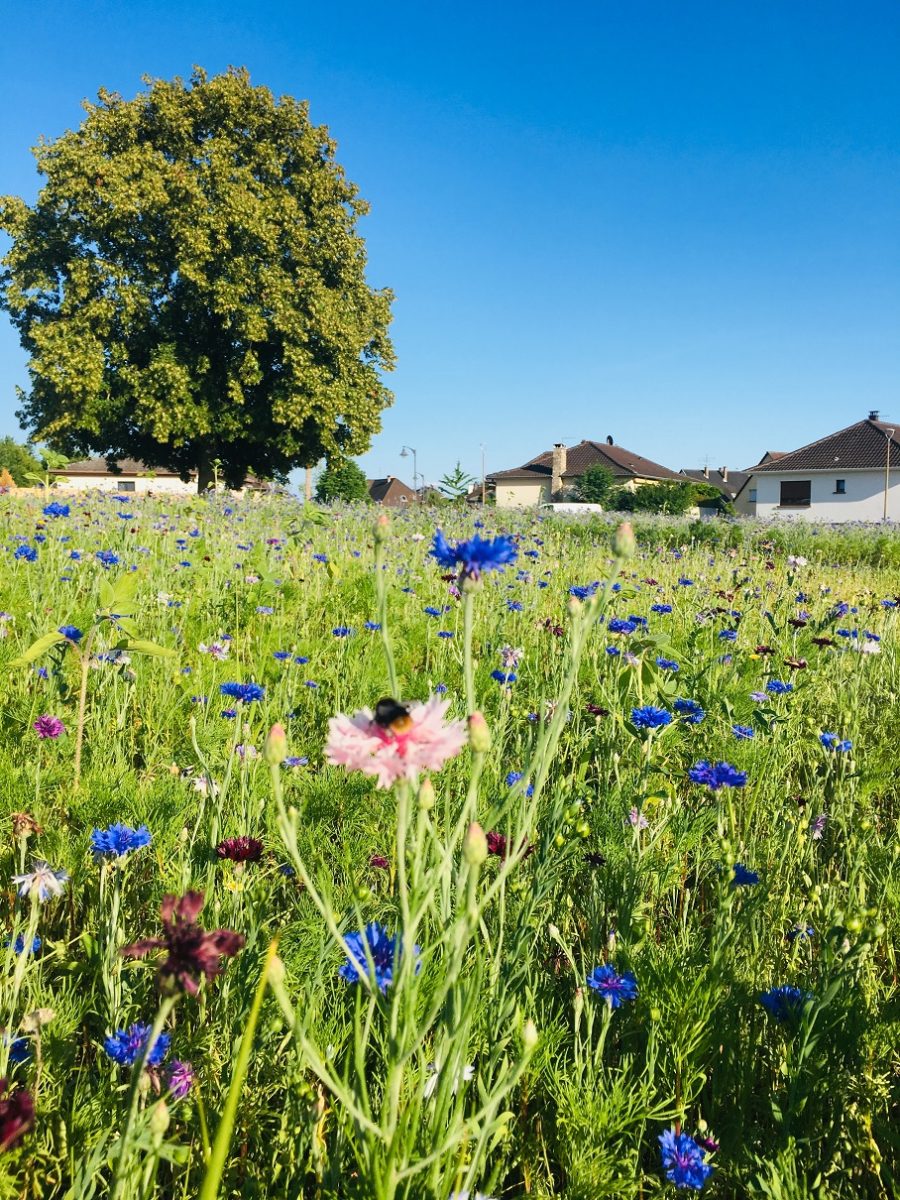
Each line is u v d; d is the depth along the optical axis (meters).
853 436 56.09
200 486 37.25
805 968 2.35
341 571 7.37
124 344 34.06
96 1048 1.99
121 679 4.09
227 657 4.88
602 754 3.62
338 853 2.67
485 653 5.22
